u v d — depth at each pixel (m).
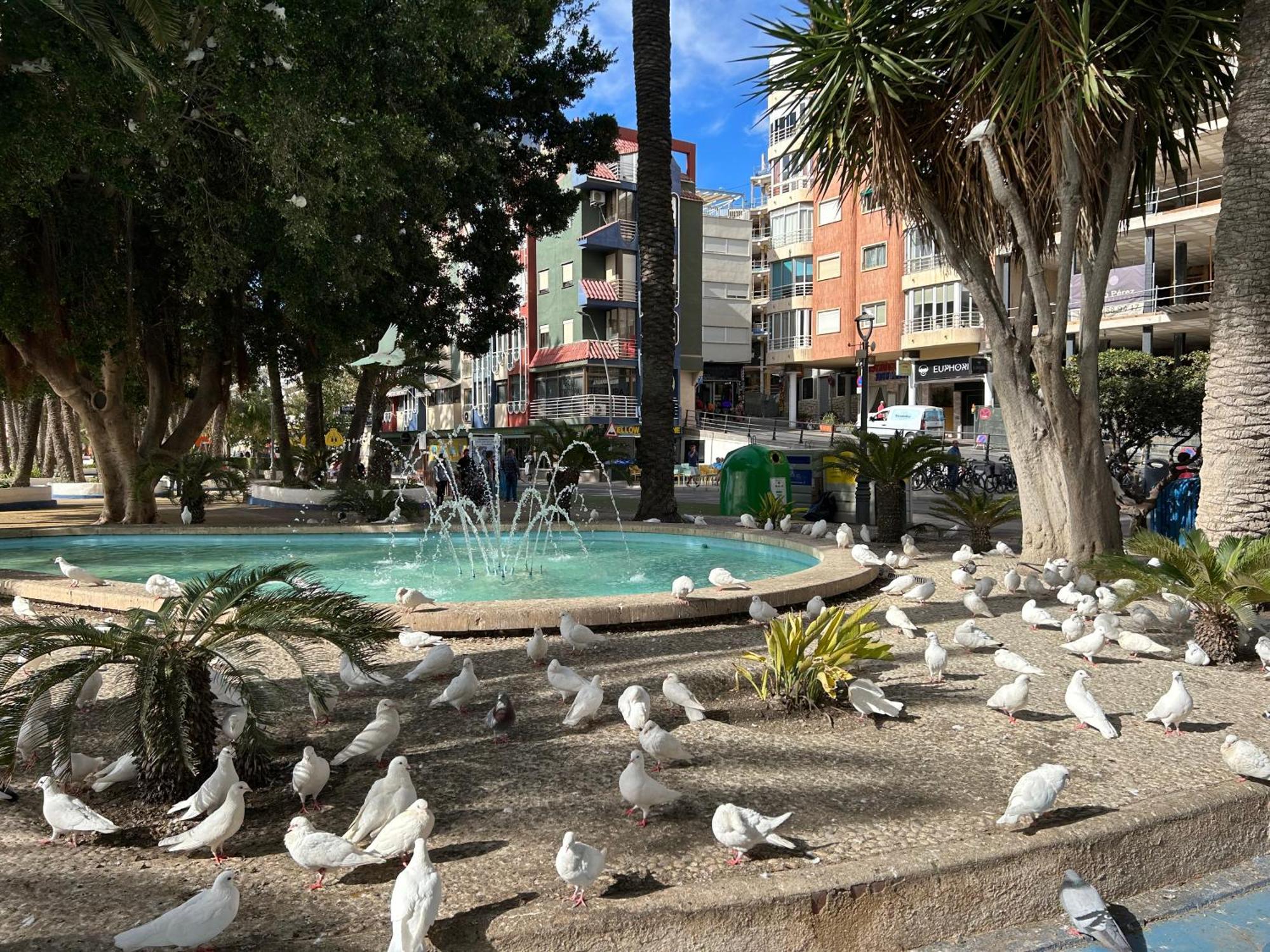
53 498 28.58
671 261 16.84
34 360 16.98
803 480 20.09
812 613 7.70
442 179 17.61
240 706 4.80
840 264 50.47
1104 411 21.94
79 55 10.46
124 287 16.50
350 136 13.10
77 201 15.00
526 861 3.46
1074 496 10.88
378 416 29.64
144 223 17.12
